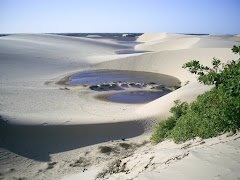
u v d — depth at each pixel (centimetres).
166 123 911
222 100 374
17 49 5981
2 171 868
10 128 1320
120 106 2188
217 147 336
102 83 3356
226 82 353
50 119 1533
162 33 15088
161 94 2844
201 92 1786
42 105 2111
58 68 4606
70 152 1130
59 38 9869
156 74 4431
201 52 4612
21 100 2270
